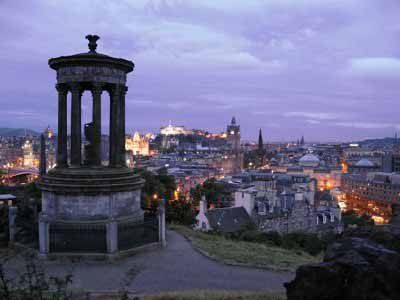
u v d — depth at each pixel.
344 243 14.91
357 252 13.87
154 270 26.75
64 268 26.33
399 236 17.17
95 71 32.38
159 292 22.38
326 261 14.21
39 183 32.91
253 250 35.88
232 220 88.75
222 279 25.42
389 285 12.73
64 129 33.91
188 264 28.45
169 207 68.38
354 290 12.70
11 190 68.44
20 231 31.25
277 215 102.25
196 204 114.69
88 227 30.38
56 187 31.19
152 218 35.88
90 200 31.28
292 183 190.25
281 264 30.02
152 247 31.80
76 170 32.19
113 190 31.66
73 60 31.95
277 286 24.20
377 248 14.12
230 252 32.78
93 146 33.31
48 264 27.03
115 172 32.84
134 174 34.97
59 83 33.25
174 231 40.66
